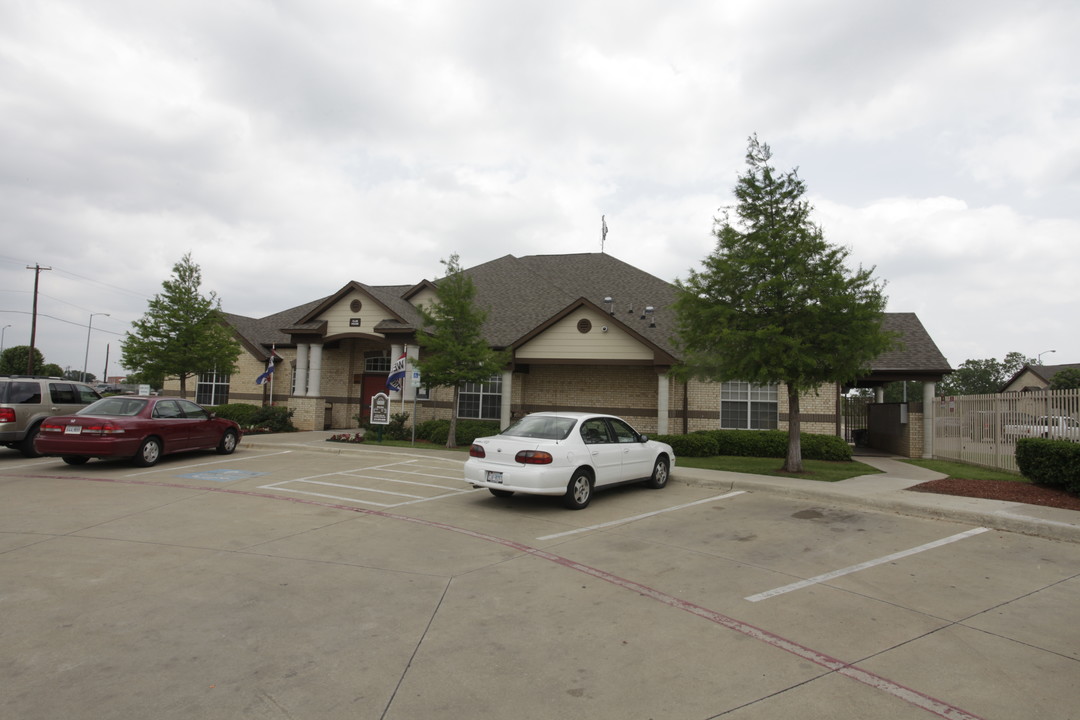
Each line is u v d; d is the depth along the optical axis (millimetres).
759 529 8461
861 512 9609
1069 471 10062
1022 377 64062
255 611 5191
